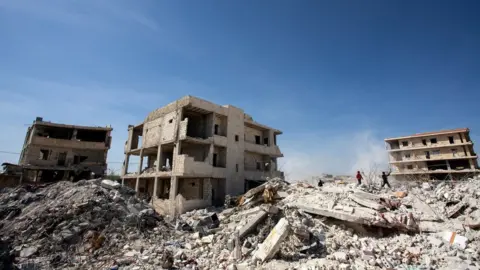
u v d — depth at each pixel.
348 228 14.62
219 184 30.36
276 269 10.03
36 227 13.66
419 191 18.34
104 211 15.47
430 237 11.98
